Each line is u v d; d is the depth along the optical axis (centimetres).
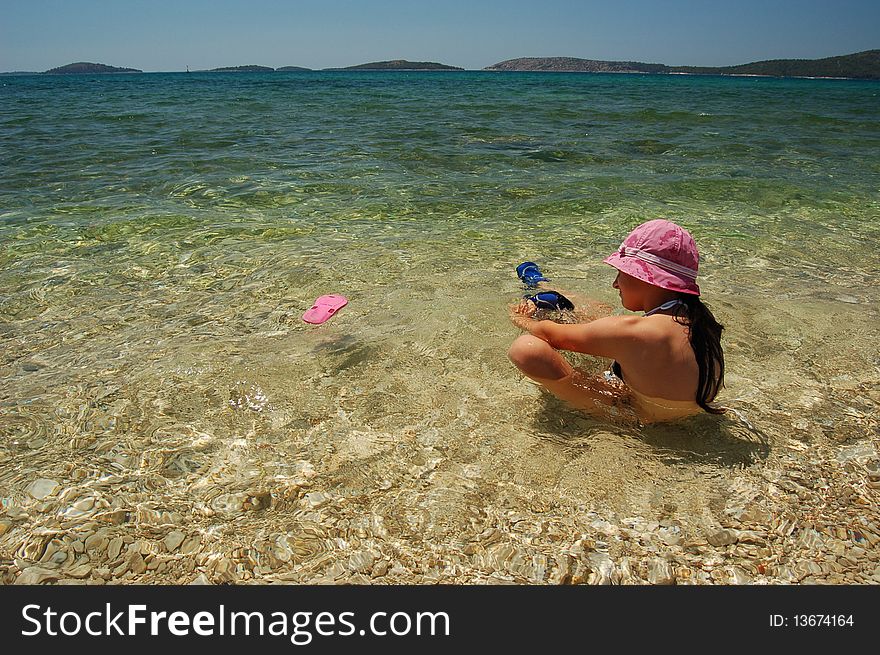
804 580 186
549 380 251
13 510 212
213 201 662
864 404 274
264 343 334
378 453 240
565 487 221
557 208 648
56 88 4334
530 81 6725
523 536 201
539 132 1322
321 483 225
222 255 485
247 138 1170
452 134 1264
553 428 254
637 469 229
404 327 344
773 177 818
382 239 528
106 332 354
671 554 194
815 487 221
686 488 221
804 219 611
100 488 222
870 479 225
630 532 202
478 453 240
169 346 332
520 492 220
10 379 300
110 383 293
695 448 241
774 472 229
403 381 289
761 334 338
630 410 256
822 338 334
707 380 230
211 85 4778
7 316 376
